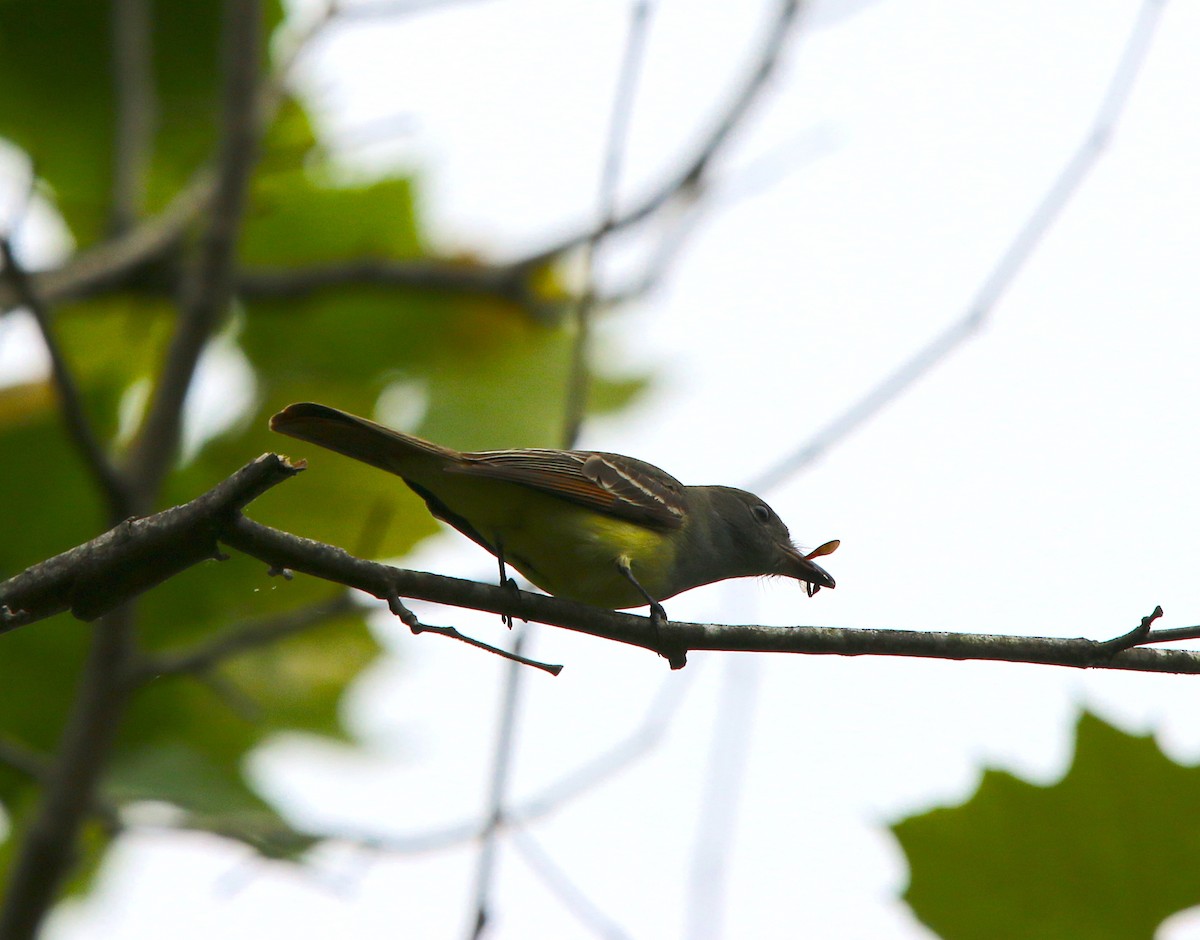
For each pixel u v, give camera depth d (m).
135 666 10.05
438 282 13.92
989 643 6.84
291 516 12.58
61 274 11.88
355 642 13.23
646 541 9.32
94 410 12.58
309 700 13.12
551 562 9.05
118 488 9.50
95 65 14.14
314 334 14.00
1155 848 6.39
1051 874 6.54
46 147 14.63
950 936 6.59
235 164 10.66
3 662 12.94
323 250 15.04
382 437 7.91
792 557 10.62
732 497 10.68
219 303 10.49
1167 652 6.88
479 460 8.23
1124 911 6.41
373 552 9.40
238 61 10.77
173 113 14.91
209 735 12.93
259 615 12.91
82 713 10.02
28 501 12.53
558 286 14.55
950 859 6.61
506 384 13.81
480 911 7.20
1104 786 6.47
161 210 15.63
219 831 10.50
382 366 14.20
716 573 10.34
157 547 5.83
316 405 7.47
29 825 9.94
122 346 13.55
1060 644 6.79
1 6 13.73
